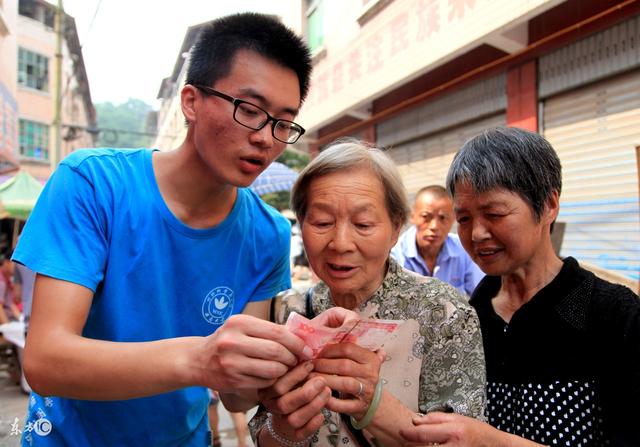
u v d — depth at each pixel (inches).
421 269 139.0
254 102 48.0
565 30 172.2
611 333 48.2
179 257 55.0
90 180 49.8
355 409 43.3
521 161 50.8
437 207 132.6
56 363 40.6
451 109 235.3
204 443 65.4
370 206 49.3
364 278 50.5
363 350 44.0
